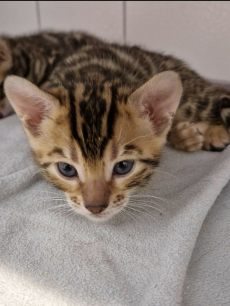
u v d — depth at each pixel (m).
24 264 0.12
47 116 0.12
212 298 0.10
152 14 0.26
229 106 0.18
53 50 0.24
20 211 0.14
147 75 0.17
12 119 0.21
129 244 0.12
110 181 0.12
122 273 0.11
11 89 0.12
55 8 0.30
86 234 0.13
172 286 0.10
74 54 0.19
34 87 0.12
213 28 0.24
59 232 0.13
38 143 0.13
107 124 0.12
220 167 0.15
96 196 0.12
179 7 0.25
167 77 0.12
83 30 0.29
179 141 0.17
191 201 0.14
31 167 0.15
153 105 0.13
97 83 0.14
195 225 0.12
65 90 0.13
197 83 0.19
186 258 0.11
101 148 0.12
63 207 0.14
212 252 0.12
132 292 0.11
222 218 0.13
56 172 0.13
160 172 0.16
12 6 0.31
